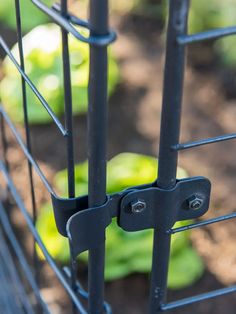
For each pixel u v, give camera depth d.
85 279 0.84
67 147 0.36
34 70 1.08
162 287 0.40
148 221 0.37
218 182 1.00
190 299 0.43
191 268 0.84
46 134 1.08
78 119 1.11
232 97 1.18
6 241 0.88
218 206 0.95
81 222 0.36
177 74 0.31
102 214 0.36
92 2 0.29
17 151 1.05
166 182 0.35
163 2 1.36
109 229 0.81
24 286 0.82
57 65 1.08
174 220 0.37
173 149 0.34
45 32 1.11
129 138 1.10
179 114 0.33
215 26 1.22
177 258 0.84
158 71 1.26
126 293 0.83
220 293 0.44
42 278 0.83
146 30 1.37
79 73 1.08
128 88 1.21
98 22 0.30
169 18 0.30
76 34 0.30
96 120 0.32
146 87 1.21
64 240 0.83
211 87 1.20
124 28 1.38
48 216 0.85
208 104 1.17
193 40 0.30
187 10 0.29
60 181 0.93
